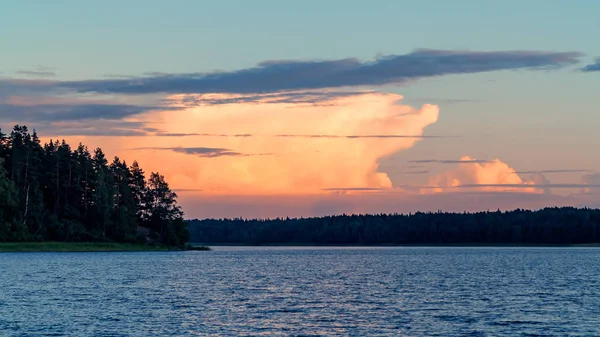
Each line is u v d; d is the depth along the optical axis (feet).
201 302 218.79
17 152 571.28
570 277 338.75
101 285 276.41
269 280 318.45
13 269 366.43
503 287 277.03
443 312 195.93
